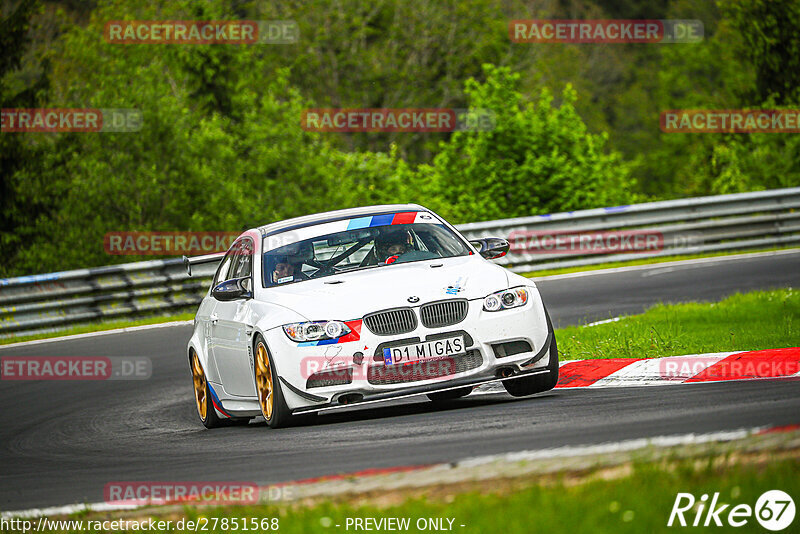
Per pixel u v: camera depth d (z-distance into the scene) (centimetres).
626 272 6512
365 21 19138
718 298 4997
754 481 1471
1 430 3484
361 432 2484
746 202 7356
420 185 11406
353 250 3052
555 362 2823
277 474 2059
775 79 14538
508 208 10419
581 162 10631
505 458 1789
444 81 18862
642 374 3020
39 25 11381
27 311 6088
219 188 9850
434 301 2709
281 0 19088
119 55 11331
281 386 2705
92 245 9512
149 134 9675
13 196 10431
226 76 13112
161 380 4253
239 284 2978
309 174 10462
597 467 1642
